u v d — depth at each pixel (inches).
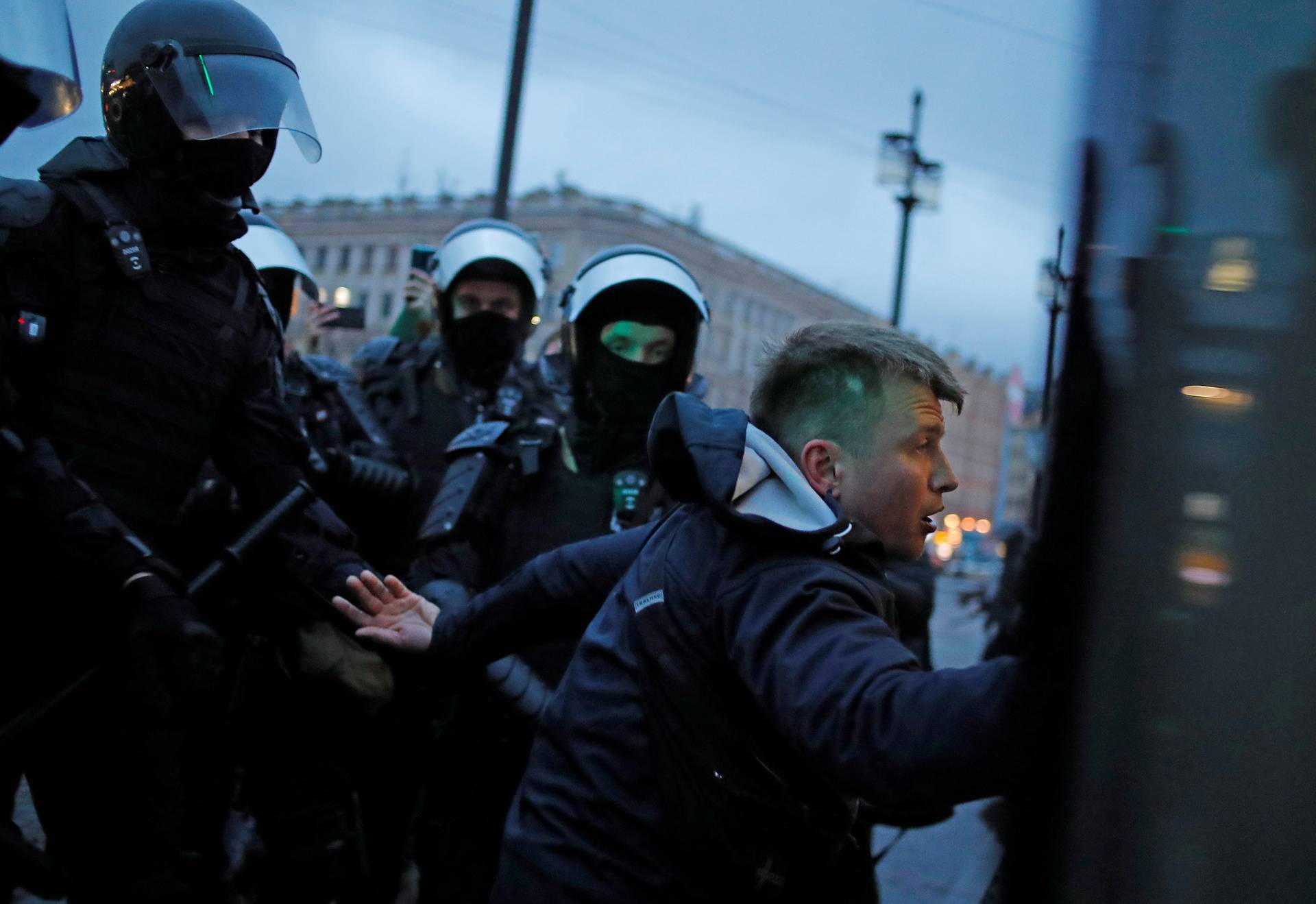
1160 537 25.9
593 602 53.0
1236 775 24.7
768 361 44.5
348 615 60.3
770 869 39.6
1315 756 23.7
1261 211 24.5
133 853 58.7
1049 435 30.9
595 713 42.7
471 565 80.0
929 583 98.7
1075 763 27.9
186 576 83.4
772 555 38.7
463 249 107.7
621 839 40.6
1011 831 32.4
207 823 83.7
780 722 35.7
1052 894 28.9
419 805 87.0
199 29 65.7
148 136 65.3
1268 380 24.3
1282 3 24.4
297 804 82.5
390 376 111.1
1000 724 30.1
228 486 86.9
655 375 84.6
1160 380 26.0
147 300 66.6
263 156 70.2
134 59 64.9
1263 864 24.3
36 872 56.1
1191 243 25.6
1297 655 24.0
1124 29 28.0
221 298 71.9
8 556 60.9
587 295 83.0
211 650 58.7
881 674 33.9
